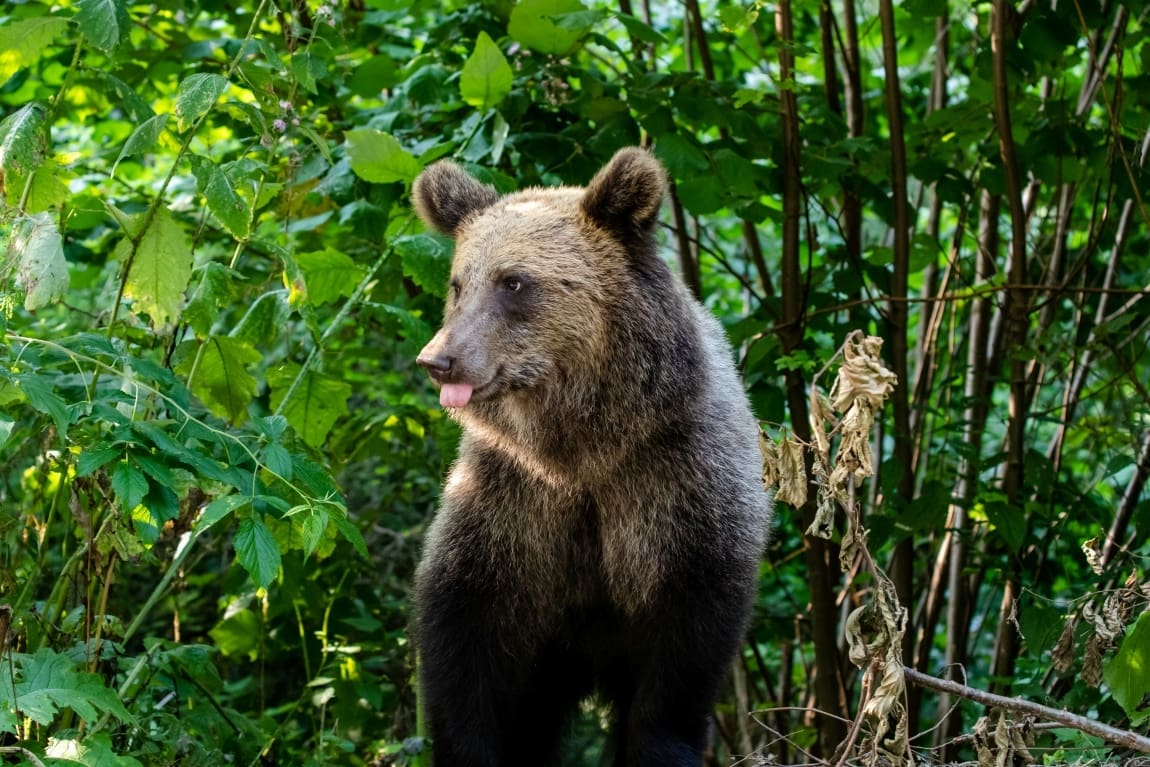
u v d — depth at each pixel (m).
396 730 8.97
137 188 10.15
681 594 6.89
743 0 9.93
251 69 7.57
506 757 7.60
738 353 9.99
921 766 6.28
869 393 5.30
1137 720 6.04
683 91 8.83
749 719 10.21
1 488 8.48
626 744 7.70
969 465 9.14
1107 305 9.98
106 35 6.28
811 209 11.05
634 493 6.86
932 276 10.40
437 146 8.22
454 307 6.57
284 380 7.60
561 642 7.46
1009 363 10.27
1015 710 5.72
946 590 10.38
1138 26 9.13
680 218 9.73
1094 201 9.34
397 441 10.88
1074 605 7.44
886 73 8.73
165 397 5.97
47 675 5.27
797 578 12.15
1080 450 11.94
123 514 6.01
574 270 6.56
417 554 10.62
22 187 6.35
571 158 8.81
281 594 8.34
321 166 8.87
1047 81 10.39
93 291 11.25
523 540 6.97
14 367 5.68
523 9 8.45
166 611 10.77
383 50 10.04
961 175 9.37
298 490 5.92
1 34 6.30
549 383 6.59
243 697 9.98
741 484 7.02
